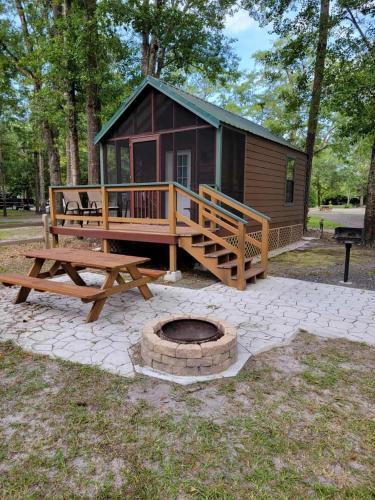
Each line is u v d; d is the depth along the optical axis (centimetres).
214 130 650
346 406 214
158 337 264
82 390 229
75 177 1179
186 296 457
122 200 830
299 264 704
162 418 201
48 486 154
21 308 405
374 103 861
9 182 2720
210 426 194
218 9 1294
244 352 286
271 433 188
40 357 276
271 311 397
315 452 175
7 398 221
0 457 170
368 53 852
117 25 999
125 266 377
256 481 157
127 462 168
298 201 1127
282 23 1120
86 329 338
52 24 1097
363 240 959
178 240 542
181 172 713
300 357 280
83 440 183
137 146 775
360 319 372
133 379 243
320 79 1091
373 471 163
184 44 1258
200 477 159
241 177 737
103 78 948
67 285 371
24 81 1441
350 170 3762
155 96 728
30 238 912
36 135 1561
